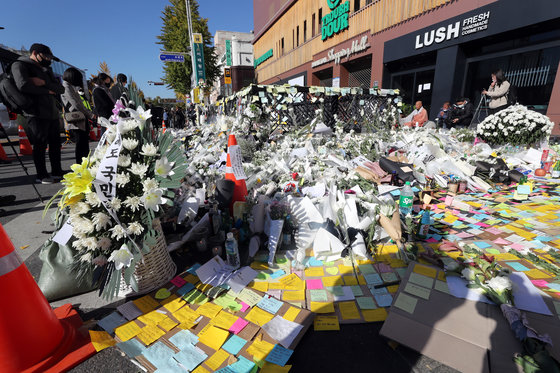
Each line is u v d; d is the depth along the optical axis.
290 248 2.45
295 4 18.34
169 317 1.69
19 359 1.30
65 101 4.94
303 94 7.57
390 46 11.33
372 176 3.57
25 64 4.09
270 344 1.47
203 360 1.39
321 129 6.29
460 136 6.23
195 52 17.89
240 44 36.34
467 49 8.95
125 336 1.55
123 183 1.62
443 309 1.53
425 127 6.98
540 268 2.00
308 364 1.36
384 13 11.39
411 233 2.52
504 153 5.16
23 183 5.02
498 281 1.59
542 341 1.26
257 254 2.38
